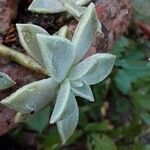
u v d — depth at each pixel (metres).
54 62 0.13
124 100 0.24
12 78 0.14
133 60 0.23
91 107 0.23
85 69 0.13
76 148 0.24
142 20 0.24
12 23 0.15
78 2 0.15
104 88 0.23
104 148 0.20
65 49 0.13
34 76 0.14
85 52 0.14
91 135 0.21
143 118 0.24
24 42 0.13
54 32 0.15
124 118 0.24
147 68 0.23
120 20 0.16
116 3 0.16
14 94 0.13
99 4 0.15
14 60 0.14
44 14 0.15
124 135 0.23
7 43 0.14
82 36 0.13
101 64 0.14
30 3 0.15
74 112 0.14
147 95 0.24
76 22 0.15
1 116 0.14
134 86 0.24
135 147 0.23
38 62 0.13
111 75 0.22
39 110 0.14
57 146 0.21
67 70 0.13
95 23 0.13
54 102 0.14
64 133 0.14
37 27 0.13
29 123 0.21
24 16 0.15
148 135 0.25
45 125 0.21
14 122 0.14
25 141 0.24
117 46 0.22
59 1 0.15
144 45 0.25
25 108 0.13
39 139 0.23
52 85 0.13
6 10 0.14
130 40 0.24
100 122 0.22
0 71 0.14
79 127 0.21
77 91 0.13
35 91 0.13
